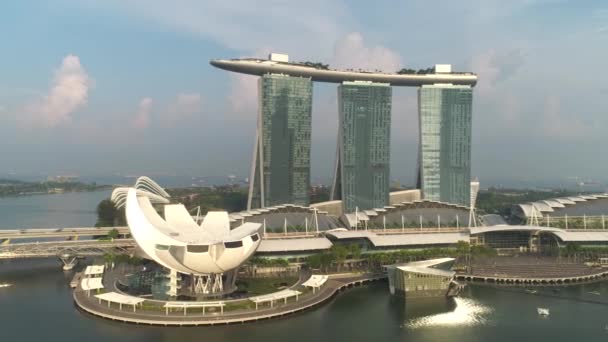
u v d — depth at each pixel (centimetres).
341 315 15500
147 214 18525
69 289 18438
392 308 16338
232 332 13788
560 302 17112
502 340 13500
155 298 16338
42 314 15288
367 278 19950
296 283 18788
